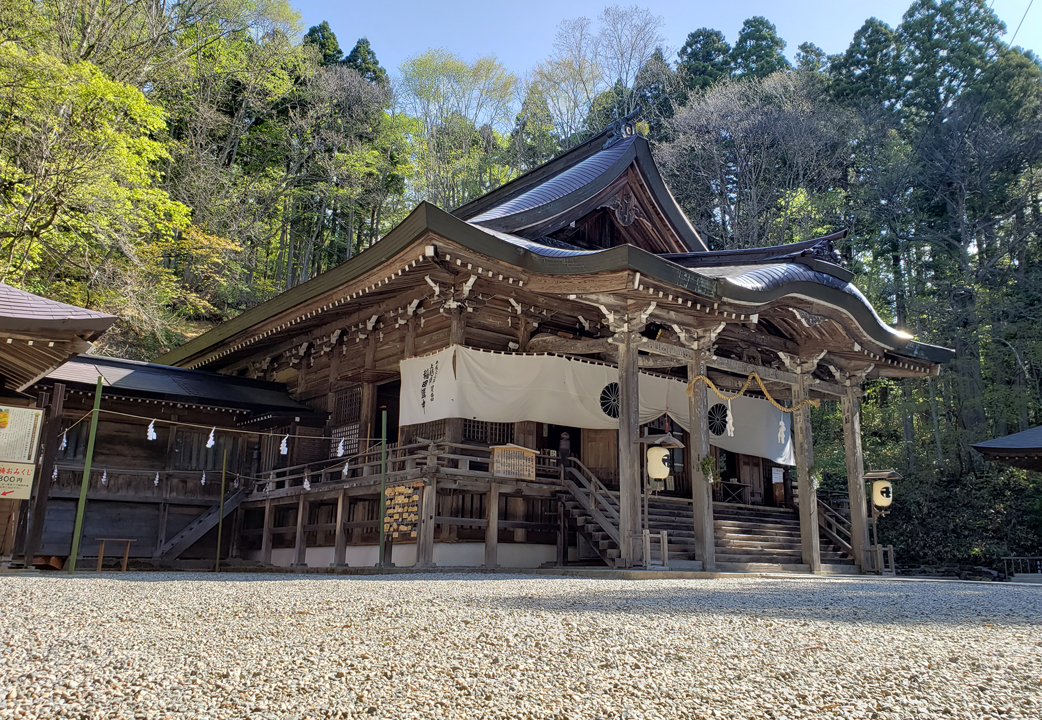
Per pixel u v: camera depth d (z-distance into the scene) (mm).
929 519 23594
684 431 17938
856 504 15570
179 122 34062
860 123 34375
